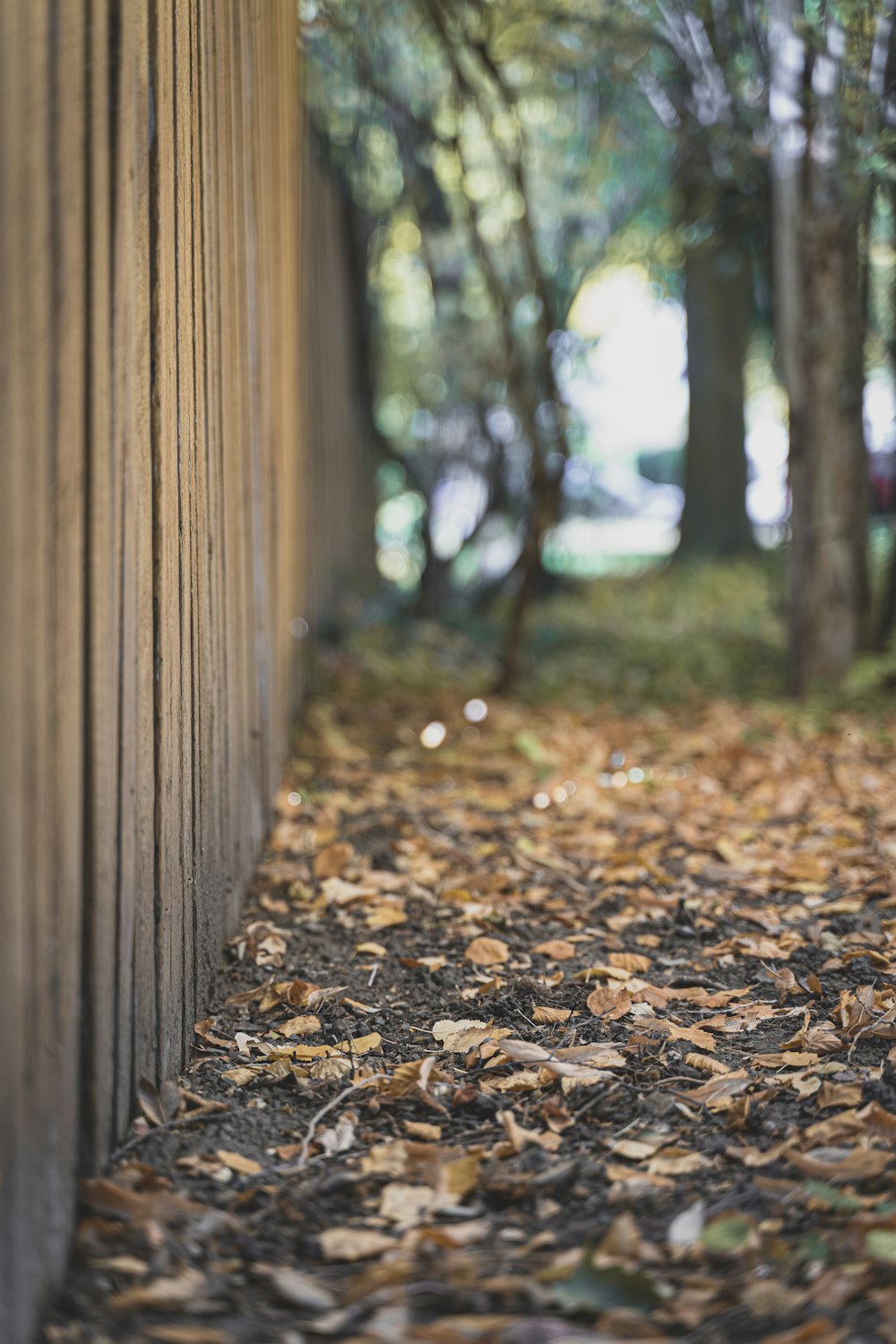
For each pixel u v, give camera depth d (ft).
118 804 8.22
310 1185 8.19
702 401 54.19
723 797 20.34
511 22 30.30
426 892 14.97
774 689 30.96
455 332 44.80
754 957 12.87
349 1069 9.98
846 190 25.86
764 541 61.77
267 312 17.31
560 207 44.11
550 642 37.96
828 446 28.96
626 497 76.74
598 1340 6.48
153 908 9.29
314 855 16.52
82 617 7.39
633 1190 8.00
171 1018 9.81
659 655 35.94
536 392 36.32
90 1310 6.79
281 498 19.99
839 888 15.29
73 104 7.00
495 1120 9.20
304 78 26.63
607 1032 10.85
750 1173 8.27
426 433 49.39
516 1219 7.82
